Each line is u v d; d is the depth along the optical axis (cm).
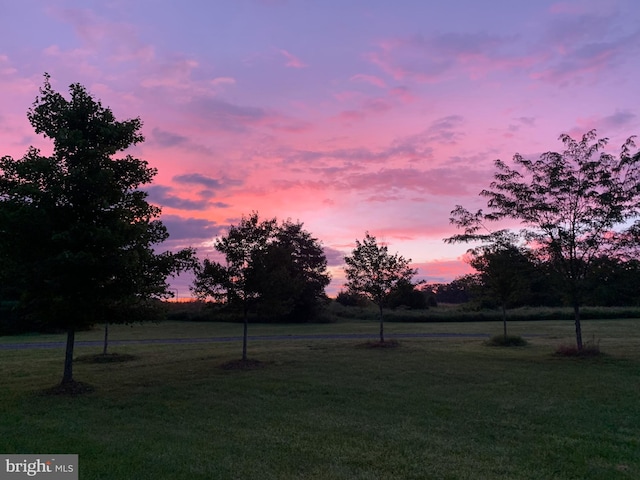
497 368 1497
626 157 1684
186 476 584
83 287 1187
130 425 850
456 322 4491
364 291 2355
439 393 1118
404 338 2762
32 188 1106
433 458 657
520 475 593
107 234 1117
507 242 1884
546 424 837
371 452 682
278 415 919
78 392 1180
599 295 1656
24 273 1122
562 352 1795
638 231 1659
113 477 582
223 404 1021
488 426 827
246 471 602
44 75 1223
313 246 5231
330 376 1371
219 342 2625
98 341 2778
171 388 1216
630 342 2286
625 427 818
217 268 1694
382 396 1088
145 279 1270
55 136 1201
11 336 3241
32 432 801
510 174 1859
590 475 594
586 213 1720
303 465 628
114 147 1266
